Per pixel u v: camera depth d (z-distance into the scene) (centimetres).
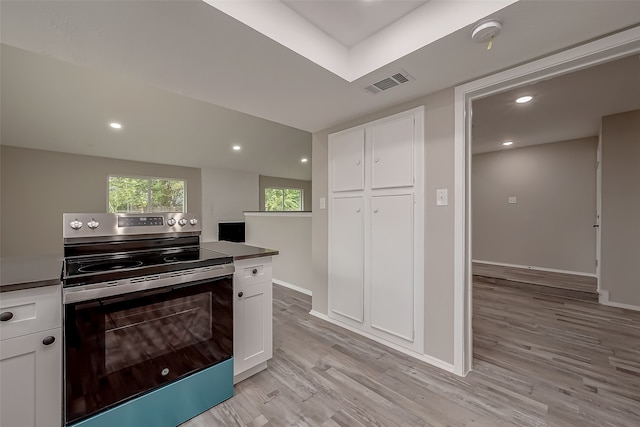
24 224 477
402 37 159
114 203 574
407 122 221
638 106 296
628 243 313
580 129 379
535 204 471
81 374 119
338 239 277
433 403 164
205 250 196
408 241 221
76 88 345
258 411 158
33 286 110
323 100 219
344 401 166
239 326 180
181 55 153
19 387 109
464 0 135
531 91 259
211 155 613
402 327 225
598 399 167
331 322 284
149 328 138
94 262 149
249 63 163
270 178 839
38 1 110
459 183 194
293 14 151
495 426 147
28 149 479
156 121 445
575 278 408
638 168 306
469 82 188
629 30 135
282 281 438
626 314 298
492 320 286
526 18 128
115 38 137
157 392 141
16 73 308
